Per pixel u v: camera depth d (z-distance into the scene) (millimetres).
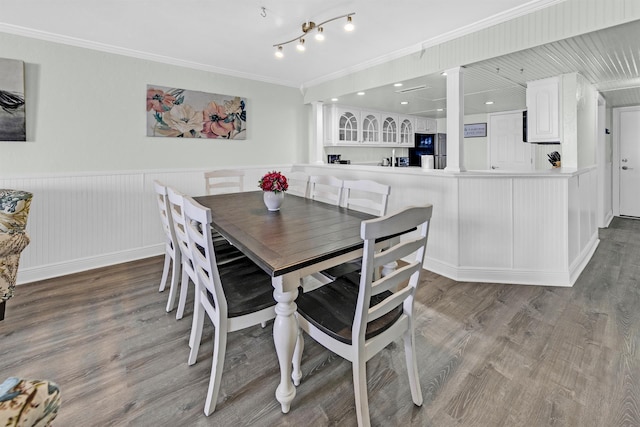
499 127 5875
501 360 1797
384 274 1866
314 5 2367
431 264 3180
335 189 3809
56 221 3057
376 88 3824
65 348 1941
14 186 2830
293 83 4664
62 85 3004
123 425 1398
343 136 5211
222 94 4047
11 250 2201
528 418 1402
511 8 2410
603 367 1713
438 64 3012
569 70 3084
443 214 3033
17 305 2482
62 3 2344
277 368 1777
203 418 1438
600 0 2074
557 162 3260
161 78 3576
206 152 3979
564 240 2723
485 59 2684
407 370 1587
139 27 2750
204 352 1918
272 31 2820
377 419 1417
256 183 4457
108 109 3268
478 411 1450
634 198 5422
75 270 3186
